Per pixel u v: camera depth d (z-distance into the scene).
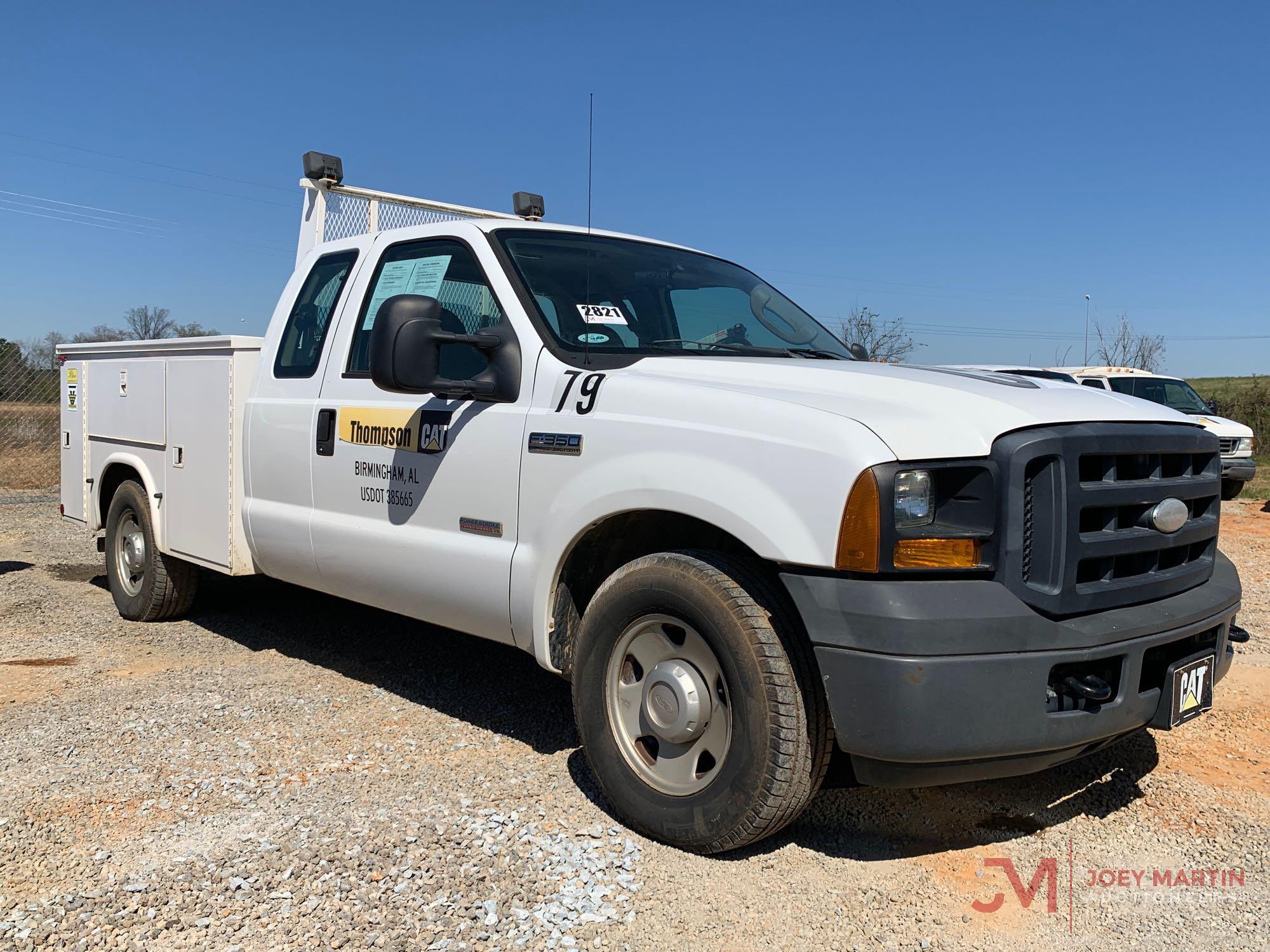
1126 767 3.99
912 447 2.79
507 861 3.09
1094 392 3.55
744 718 2.94
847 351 4.64
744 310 4.49
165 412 5.69
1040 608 2.80
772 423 2.97
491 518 3.75
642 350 3.87
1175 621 3.04
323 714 4.43
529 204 6.34
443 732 4.22
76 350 6.73
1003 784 3.82
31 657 5.35
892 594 2.73
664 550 3.66
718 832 3.03
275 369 4.95
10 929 2.71
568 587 3.60
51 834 3.25
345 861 3.07
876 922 2.82
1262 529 11.81
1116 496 2.96
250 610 6.43
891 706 2.69
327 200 5.71
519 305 3.81
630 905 2.86
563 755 3.99
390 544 4.14
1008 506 2.80
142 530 6.02
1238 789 3.78
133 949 2.62
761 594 2.98
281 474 4.80
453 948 2.63
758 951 2.66
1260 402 24.70
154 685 4.83
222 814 3.40
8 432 14.16
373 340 3.61
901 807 3.59
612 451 3.32
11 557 8.63
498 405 3.78
